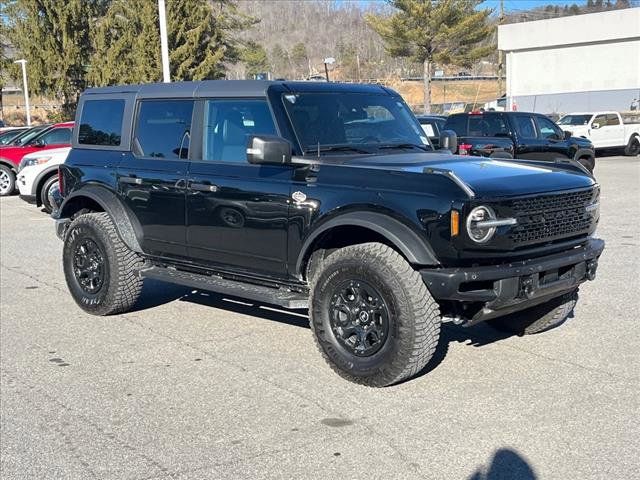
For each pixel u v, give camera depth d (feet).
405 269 15.96
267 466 13.26
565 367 17.93
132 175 21.94
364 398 16.26
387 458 13.44
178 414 15.71
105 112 23.58
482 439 14.11
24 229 42.98
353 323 16.84
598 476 12.62
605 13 136.56
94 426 15.24
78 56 138.51
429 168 16.49
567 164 19.61
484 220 15.52
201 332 21.59
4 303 25.50
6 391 17.28
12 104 236.63
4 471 13.39
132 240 22.11
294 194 17.83
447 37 162.50
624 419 14.85
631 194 53.11
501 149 51.60
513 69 154.20
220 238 19.65
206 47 130.52
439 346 19.69
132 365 18.86
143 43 124.57
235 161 19.63
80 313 23.99
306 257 18.02
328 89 20.15
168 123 21.52
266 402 16.21
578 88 143.43
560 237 17.16
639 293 24.95
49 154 49.98
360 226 16.49
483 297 15.75
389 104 21.42
